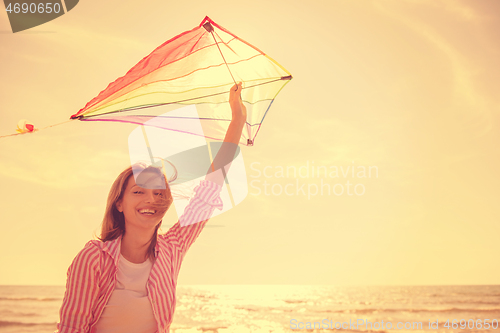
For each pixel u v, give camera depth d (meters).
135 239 0.93
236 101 1.10
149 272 0.93
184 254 1.04
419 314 14.08
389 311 14.57
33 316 13.05
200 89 1.15
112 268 0.87
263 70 1.22
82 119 1.11
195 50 1.17
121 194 0.94
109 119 1.13
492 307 14.78
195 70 1.16
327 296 16.98
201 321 13.20
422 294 16.31
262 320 13.54
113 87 1.13
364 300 16.55
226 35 1.17
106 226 0.94
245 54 1.20
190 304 15.94
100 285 0.85
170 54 1.16
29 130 1.78
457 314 13.94
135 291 0.90
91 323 0.86
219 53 1.19
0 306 13.36
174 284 0.98
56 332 0.82
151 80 1.13
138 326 0.88
